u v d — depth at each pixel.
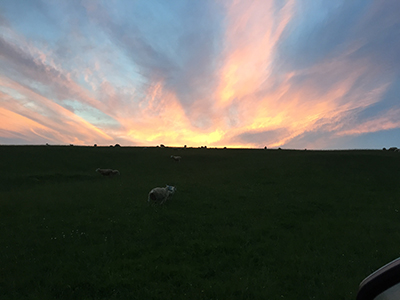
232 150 62.19
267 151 58.72
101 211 14.59
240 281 7.14
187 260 8.56
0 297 6.38
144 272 7.61
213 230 11.79
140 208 15.19
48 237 10.54
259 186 23.38
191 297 6.43
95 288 6.78
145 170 36.97
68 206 15.65
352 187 22.70
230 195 19.44
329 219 13.56
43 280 7.13
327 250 9.45
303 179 26.34
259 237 10.81
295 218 13.88
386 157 39.00
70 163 40.22
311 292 6.71
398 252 9.14
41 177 29.41
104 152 51.00
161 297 6.40
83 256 8.73
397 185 23.98
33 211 14.42
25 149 46.59
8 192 20.84
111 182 26.22
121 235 10.97
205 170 36.53
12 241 10.03
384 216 14.32
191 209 15.38
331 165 34.00
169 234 11.08
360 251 9.34
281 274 7.61
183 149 63.69
